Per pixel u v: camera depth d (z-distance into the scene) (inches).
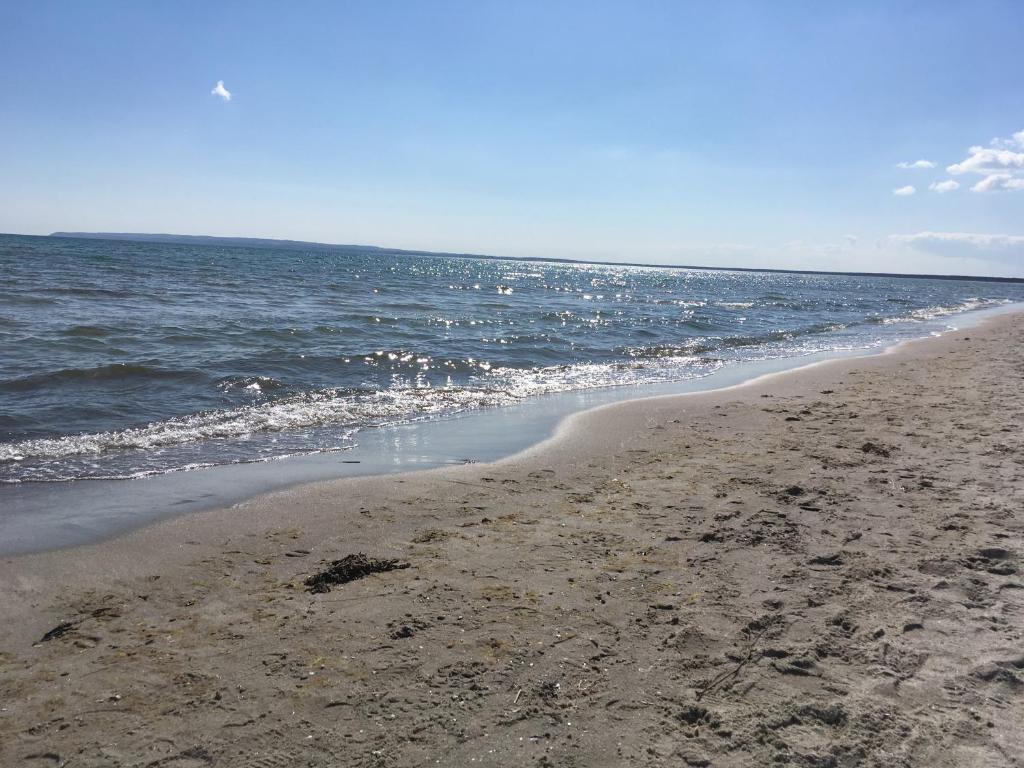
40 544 194.4
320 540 199.5
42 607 156.9
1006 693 122.3
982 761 105.0
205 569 178.7
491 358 619.2
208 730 112.3
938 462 275.4
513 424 370.3
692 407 411.2
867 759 105.7
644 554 186.4
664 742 109.8
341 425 363.3
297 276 1931.6
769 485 248.1
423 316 940.6
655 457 295.0
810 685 125.2
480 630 144.7
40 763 104.3
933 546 188.7
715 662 132.6
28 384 404.2
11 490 243.0
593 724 114.3
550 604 156.9
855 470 266.4
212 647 138.4
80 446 301.4
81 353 504.1
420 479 264.2
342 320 831.1
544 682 125.7
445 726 113.3
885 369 581.6
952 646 137.9
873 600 157.8
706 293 2197.3
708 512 220.2
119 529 207.3
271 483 257.9
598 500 235.9
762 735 111.1
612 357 671.1
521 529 207.3
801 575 171.6
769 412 391.5
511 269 5255.9
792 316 1302.9
